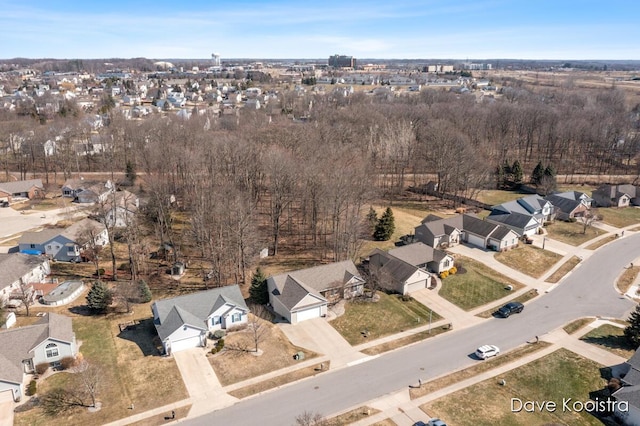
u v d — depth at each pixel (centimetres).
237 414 3838
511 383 4234
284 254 7062
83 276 6334
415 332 5097
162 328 4741
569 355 4641
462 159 9556
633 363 4250
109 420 3759
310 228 8038
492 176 10738
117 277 6297
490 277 6438
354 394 4088
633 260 6956
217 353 4659
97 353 4631
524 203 8631
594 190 10250
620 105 17462
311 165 7469
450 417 3800
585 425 3741
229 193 7138
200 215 6619
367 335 5012
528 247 7469
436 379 4291
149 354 4638
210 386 4178
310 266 6638
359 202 7388
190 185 8669
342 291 5784
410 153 10712
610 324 5231
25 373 4312
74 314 5369
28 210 9025
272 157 7569
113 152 11538
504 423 3750
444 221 7694
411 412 3859
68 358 4409
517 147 13412
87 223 7031
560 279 6394
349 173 7281
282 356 4628
